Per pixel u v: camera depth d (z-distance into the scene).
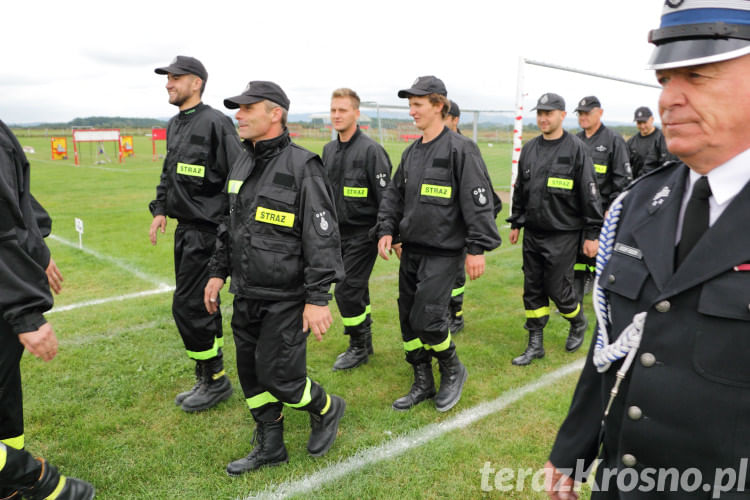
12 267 2.05
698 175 1.13
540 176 4.17
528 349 4.24
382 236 3.53
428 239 3.25
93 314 5.22
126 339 4.62
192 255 3.39
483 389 3.75
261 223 2.63
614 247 1.32
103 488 2.70
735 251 1.02
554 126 4.12
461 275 4.73
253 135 2.60
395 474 2.79
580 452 1.46
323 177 2.70
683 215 1.16
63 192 14.93
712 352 1.04
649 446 1.14
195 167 3.38
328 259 2.61
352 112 4.21
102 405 3.53
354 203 4.15
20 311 2.06
